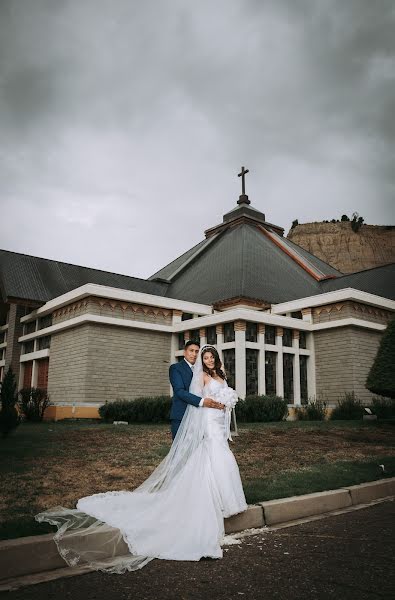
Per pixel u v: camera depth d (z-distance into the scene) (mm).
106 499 4910
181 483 4645
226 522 4891
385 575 3664
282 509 5402
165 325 22453
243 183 41531
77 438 10648
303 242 101875
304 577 3643
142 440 10344
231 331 20469
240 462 8297
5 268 26922
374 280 28953
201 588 3443
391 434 12578
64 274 29000
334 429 13250
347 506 6137
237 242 34031
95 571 3811
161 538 4242
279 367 20844
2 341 28875
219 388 5199
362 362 21359
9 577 3656
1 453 8516
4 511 4934
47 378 23391
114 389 20234
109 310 20828
